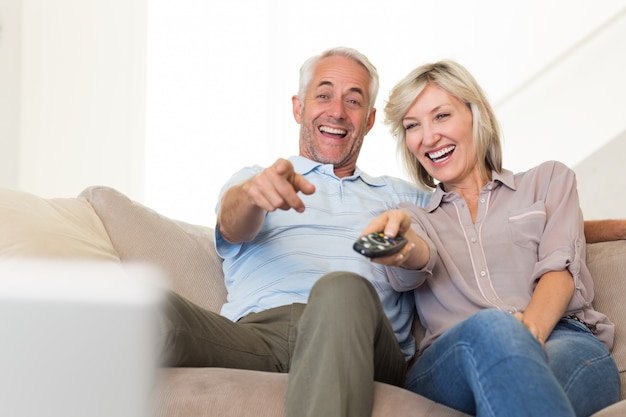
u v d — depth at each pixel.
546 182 1.70
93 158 3.92
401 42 3.71
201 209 3.89
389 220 1.22
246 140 3.90
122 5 3.97
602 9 3.31
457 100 1.75
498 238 1.64
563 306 1.46
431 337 1.58
